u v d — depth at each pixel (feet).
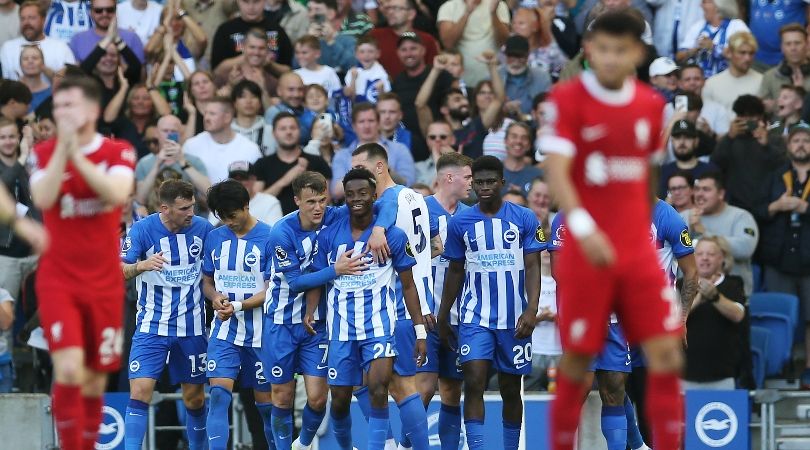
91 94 95.45
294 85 175.22
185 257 136.87
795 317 162.20
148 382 135.64
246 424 150.51
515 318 131.23
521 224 130.62
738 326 153.58
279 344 133.08
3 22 193.88
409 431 128.26
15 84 171.22
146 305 136.87
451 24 197.57
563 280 86.17
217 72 188.55
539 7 202.18
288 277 130.41
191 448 141.28
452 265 132.87
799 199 164.86
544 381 153.69
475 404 130.82
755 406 155.02
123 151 98.22
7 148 160.76
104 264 99.45
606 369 128.26
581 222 81.00
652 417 85.97
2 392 153.58
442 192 136.46
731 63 184.85
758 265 168.35
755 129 169.48
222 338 136.36
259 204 159.63
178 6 189.67
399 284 129.39
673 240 129.29
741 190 168.14
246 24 190.60
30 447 147.74
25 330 153.17
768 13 196.85
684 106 168.25
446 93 179.22
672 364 85.35
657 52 199.21
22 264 160.15
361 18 200.34
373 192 127.03
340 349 127.03
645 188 86.43
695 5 199.82
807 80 181.98
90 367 101.45
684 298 129.70
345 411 130.11
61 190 96.58
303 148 170.71
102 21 190.08
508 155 168.55
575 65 191.11
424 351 126.31
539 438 143.43
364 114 167.63
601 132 84.28
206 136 167.84
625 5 197.26
